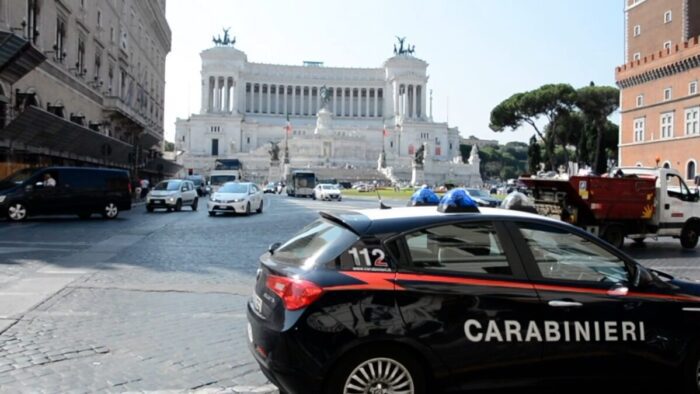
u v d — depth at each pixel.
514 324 5.40
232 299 11.30
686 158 60.16
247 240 21.70
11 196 25.98
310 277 5.26
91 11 50.91
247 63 167.75
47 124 31.81
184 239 21.36
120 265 14.83
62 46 43.75
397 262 5.44
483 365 5.32
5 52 28.09
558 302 5.52
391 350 5.20
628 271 6.09
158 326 9.15
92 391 6.35
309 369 5.05
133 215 33.59
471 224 5.77
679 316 5.81
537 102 87.31
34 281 12.30
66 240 19.59
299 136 141.62
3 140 30.08
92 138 40.53
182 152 126.00
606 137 94.31
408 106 165.88
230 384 6.69
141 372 7.01
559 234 5.98
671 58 62.06
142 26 75.69
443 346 5.24
